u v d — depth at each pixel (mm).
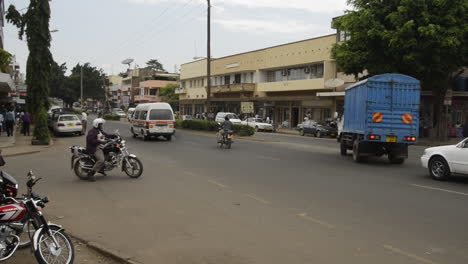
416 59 25078
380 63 26906
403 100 15719
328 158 18016
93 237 6348
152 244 6008
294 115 47438
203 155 18453
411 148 24781
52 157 17375
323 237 6332
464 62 26000
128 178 12008
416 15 24969
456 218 7492
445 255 5543
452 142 27828
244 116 52062
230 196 9469
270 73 50906
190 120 39219
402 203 8758
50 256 4949
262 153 19703
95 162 11672
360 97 16516
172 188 10453
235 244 5988
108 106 96500
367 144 16266
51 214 7797
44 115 22516
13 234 5016
